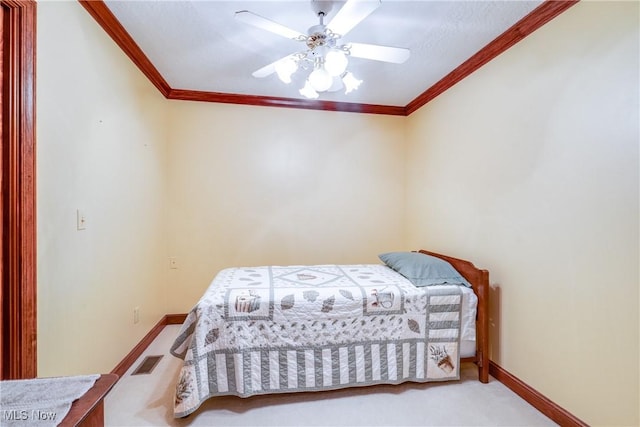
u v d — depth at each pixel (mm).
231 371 1795
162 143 2914
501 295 2082
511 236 1999
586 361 1534
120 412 1745
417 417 1729
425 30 1967
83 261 1674
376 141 3408
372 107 3344
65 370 1524
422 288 2059
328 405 1831
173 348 1783
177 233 3061
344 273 2424
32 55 1277
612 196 1425
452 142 2633
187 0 1707
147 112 2553
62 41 1486
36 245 1317
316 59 1733
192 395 1658
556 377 1689
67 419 687
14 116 1219
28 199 1265
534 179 1829
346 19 1415
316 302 1900
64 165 1509
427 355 2006
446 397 1911
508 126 2025
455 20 1859
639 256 1327
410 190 3367
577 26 1581
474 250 2352
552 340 1713
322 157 3307
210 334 1785
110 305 1978
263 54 2299
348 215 3365
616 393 1407
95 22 1770
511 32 1938
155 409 1773
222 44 2160
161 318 2941
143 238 2506
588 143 1528
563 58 1651
